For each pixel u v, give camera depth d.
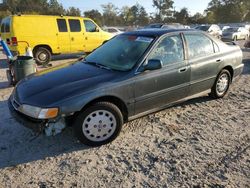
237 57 6.20
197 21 84.00
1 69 10.60
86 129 3.96
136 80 4.24
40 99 3.77
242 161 3.71
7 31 11.65
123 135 4.43
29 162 3.72
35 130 3.79
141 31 5.16
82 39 12.88
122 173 3.48
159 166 3.61
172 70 4.72
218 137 4.38
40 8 87.00
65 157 3.83
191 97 5.34
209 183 3.27
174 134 4.48
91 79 4.09
